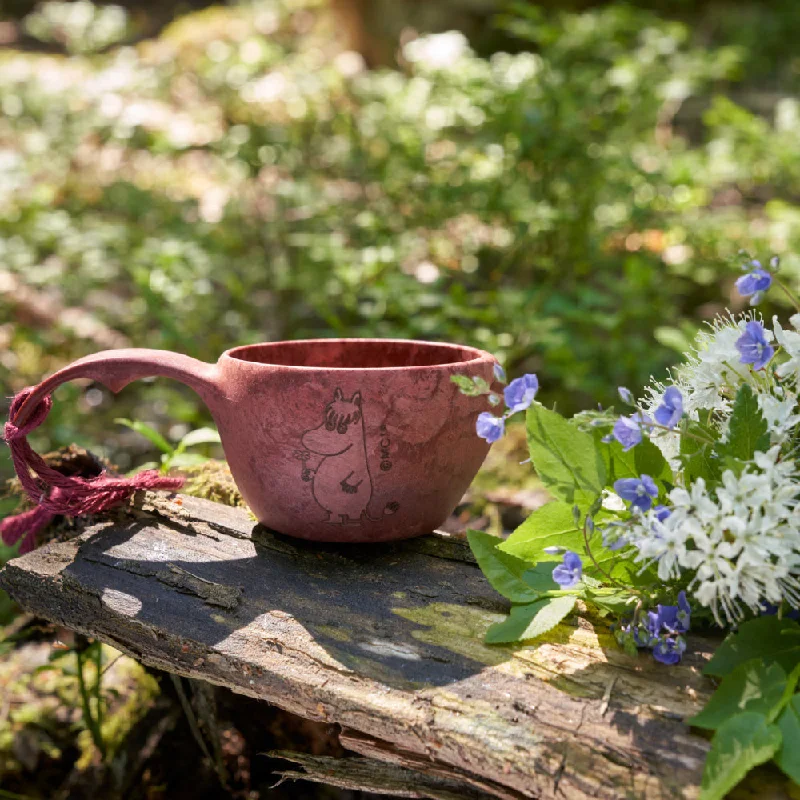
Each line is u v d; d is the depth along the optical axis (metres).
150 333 1.04
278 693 0.37
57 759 0.52
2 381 0.92
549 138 0.89
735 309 0.98
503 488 0.61
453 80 0.97
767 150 1.17
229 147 1.06
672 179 0.92
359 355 0.47
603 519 0.38
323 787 0.49
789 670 0.35
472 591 0.41
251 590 0.41
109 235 1.06
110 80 1.44
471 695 0.36
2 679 0.55
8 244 1.08
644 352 0.83
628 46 1.28
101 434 0.89
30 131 1.45
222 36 1.88
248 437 0.41
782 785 0.33
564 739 0.34
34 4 2.72
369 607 0.40
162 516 0.45
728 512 0.35
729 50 1.21
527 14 0.97
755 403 0.36
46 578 0.41
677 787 0.33
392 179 1.02
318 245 0.87
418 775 0.37
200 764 0.50
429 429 0.40
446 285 1.02
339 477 0.40
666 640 0.36
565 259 0.94
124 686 0.53
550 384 0.92
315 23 1.96
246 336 0.93
